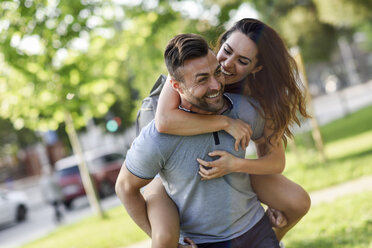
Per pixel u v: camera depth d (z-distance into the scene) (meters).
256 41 2.04
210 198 1.99
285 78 2.12
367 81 52.56
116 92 22.02
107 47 8.69
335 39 20.41
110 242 6.42
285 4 16.47
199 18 10.23
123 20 10.33
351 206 5.29
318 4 14.51
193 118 1.89
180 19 10.39
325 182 7.11
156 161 1.92
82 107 8.98
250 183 2.21
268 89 2.12
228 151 1.98
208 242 2.06
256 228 2.11
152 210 2.03
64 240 7.52
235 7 10.12
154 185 2.16
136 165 1.94
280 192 2.24
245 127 1.96
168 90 1.94
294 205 2.24
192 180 1.96
